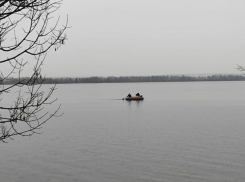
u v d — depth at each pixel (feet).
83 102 360.28
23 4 14.19
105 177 79.56
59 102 366.22
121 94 545.03
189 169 83.82
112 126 164.14
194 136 129.08
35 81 15.39
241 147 106.52
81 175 81.35
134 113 230.07
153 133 138.51
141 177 78.84
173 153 100.99
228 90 636.48
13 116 15.26
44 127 162.20
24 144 118.32
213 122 170.91
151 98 411.34
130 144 116.16
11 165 90.48
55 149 110.01
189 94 498.69
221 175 78.54
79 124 174.81
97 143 119.24
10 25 14.52
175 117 198.90
